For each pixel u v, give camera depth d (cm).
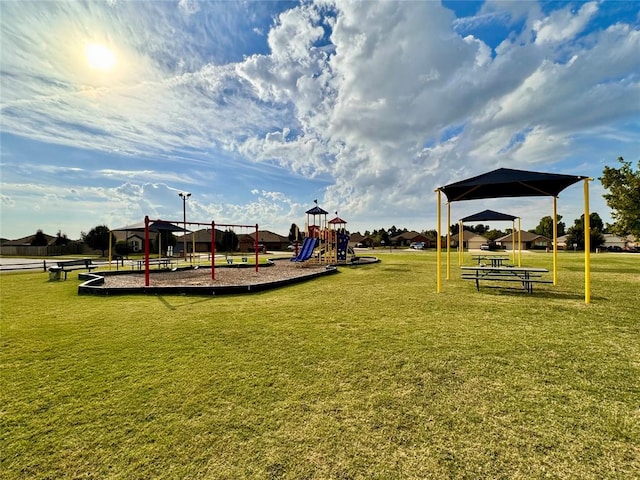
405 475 174
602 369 315
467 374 305
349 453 193
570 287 866
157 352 367
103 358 349
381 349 374
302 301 677
